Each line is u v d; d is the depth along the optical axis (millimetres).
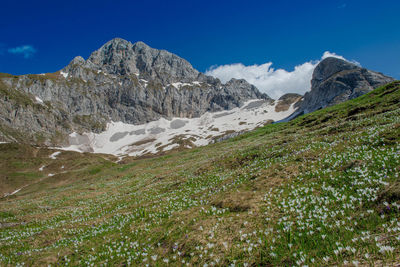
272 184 13898
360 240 6184
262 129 66812
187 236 9938
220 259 7695
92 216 22422
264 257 7121
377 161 11555
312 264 5988
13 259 12961
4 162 121438
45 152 156000
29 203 40062
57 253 12328
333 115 43531
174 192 23375
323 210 8883
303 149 21375
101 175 70688
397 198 7449
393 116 24344
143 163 72812
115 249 11367
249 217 10195
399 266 4734
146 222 14320
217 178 23516
